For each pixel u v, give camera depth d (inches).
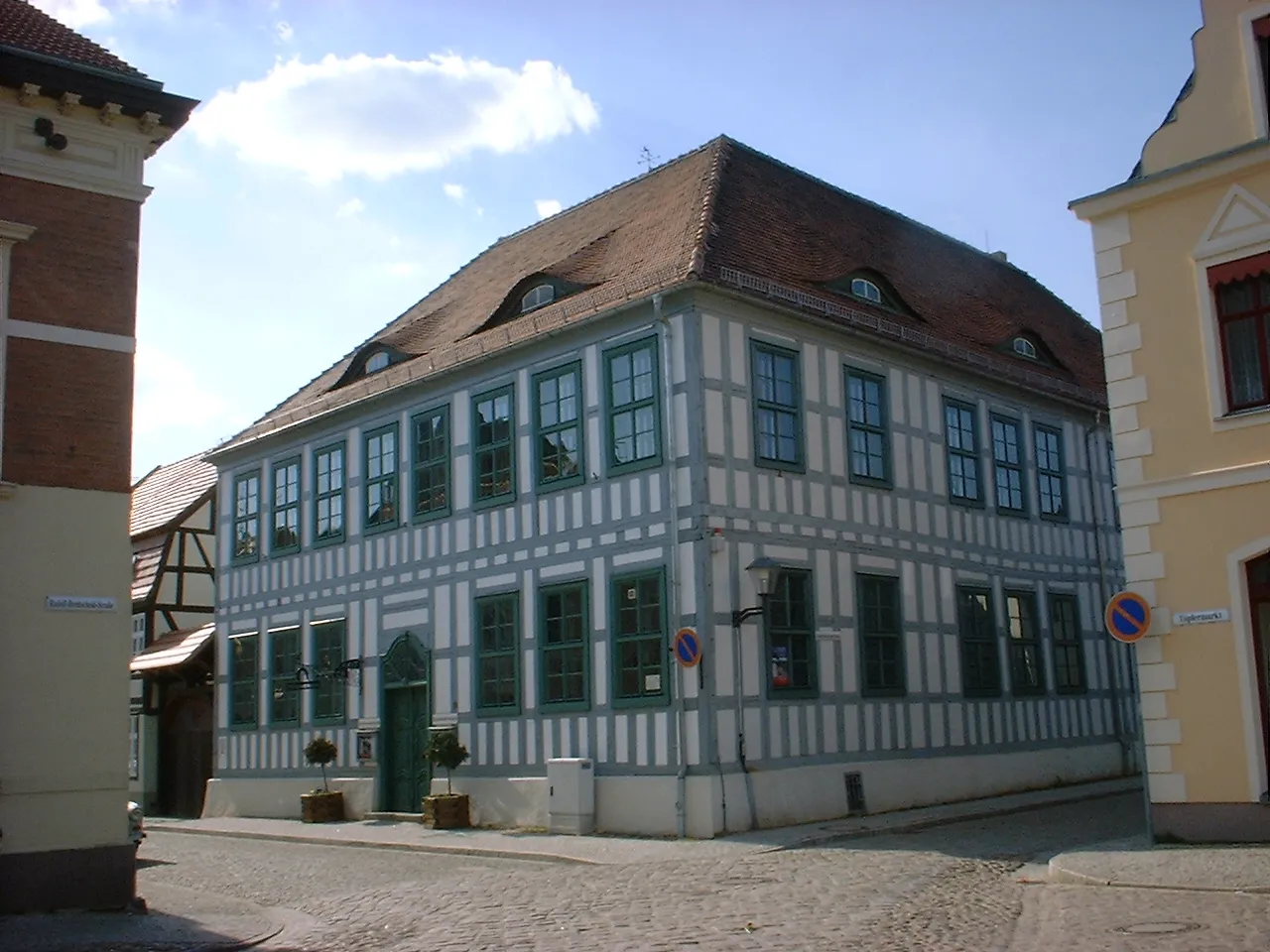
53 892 490.6
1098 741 962.7
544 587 777.6
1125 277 559.5
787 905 431.5
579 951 368.2
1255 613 519.8
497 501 816.9
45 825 492.4
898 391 842.8
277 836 830.5
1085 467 1013.8
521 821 768.3
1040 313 1155.9
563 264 853.2
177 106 553.6
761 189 921.5
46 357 519.8
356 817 897.5
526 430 803.4
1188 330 541.3
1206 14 550.6
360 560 929.5
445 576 850.8
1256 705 511.2
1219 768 517.7
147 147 555.2
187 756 1151.6
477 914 451.8
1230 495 524.1
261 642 1023.0
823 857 571.8
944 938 361.4
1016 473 940.6
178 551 1223.5
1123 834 634.8
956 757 825.5
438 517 863.7
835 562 769.6
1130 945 334.3
